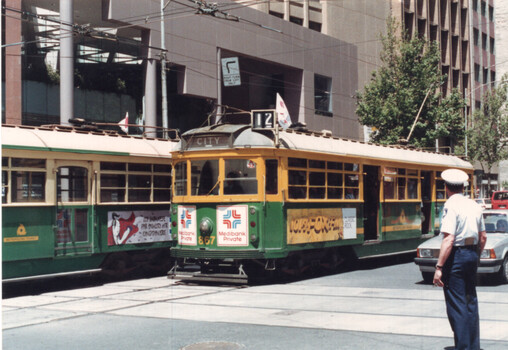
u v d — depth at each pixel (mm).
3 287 12711
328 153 14094
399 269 15617
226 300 10508
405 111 32062
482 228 6207
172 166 13383
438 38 56125
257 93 40188
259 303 10109
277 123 12641
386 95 33156
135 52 35562
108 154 13234
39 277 11773
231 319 8719
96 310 9680
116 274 13656
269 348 6926
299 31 38312
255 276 13352
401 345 6934
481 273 11922
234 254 12336
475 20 65750
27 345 7336
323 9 42312
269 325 8234
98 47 34719
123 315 9195
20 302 10672
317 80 39969
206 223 12602
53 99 32219
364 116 33281
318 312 9148
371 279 13383
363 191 15977
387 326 8023
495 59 71500
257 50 34938
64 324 8570
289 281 13195
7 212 11250
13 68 26047
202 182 12781
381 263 17406
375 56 46062
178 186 13195
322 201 13875
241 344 7137
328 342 7156
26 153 11633
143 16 28500
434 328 7863
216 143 12695
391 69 33438
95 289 12312
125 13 27766
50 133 12477
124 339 7555
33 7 32750
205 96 31516
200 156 12812
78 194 12672
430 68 32594
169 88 34812
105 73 34375
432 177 18859
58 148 12203
